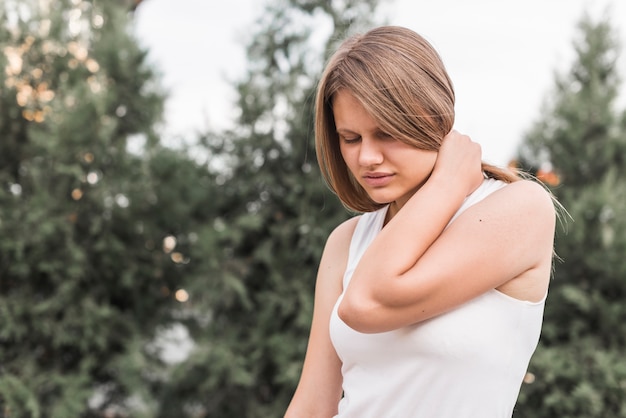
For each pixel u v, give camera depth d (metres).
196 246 3.59
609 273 3.43
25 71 3.65
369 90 0.99
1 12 3.61
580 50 3.84
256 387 3.73
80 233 3.54
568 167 3.75
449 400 1.04
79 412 3.35
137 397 3.52
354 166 1.08
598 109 3.71
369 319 1.00
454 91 1.09
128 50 3.62
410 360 1.06
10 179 3.55
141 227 3.61
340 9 3.67
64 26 3.71
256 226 3.55
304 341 3.56
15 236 3.37
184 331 3.96
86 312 3.42
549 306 3.55
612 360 3.34
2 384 3.23
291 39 3.71
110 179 3.52
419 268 0.98
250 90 3.68
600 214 3.46
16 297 3.40
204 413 3.78
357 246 1.26
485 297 1.03
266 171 3.72
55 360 3.53
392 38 1.04
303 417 1.28
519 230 1.01
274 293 3.61
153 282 3.73
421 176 1.06
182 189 3.68
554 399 3.30
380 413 1.10
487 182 1.11
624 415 3.23
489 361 1.02
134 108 3.68
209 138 3.79
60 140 3.39
